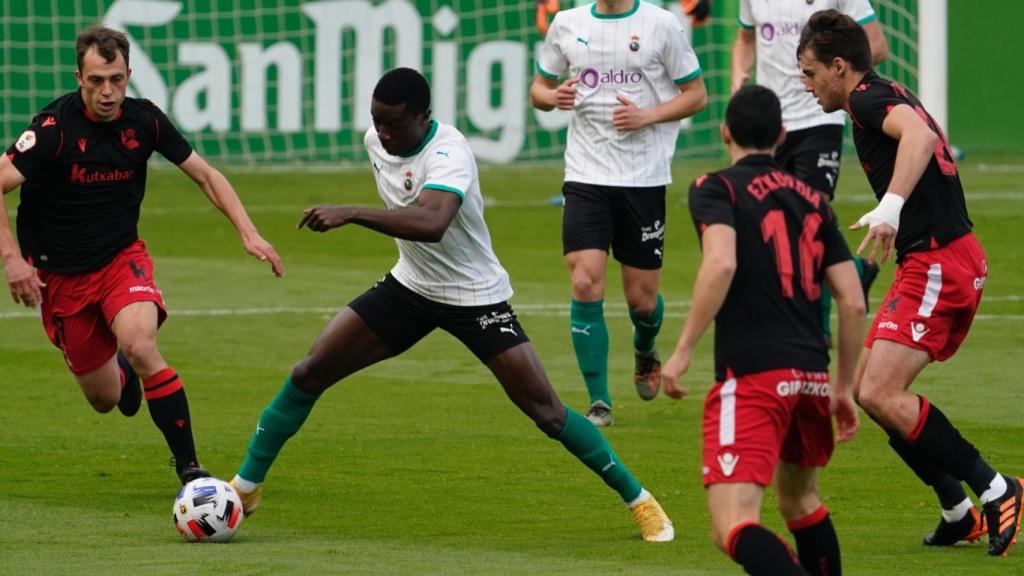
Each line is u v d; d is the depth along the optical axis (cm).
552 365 3950
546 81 3462
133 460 2878
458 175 2244
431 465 2828
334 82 8881
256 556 2119
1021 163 9088
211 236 6512
